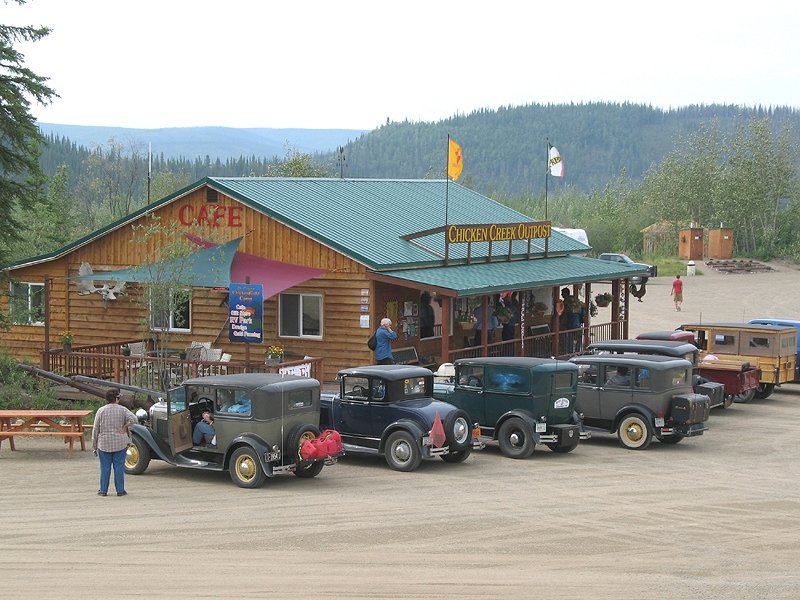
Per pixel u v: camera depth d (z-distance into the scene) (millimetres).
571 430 23016
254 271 30641
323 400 21969
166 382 28484
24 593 12680
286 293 31125
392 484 19562
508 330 36031
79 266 34094
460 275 31781
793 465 22219
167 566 13938
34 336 35125
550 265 38094
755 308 56938
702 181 113375
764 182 105125
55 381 29266
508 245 38312
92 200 93438
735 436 26062
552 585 13227
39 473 20422
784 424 27984
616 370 24375
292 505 17625
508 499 18328
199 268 30141
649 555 14828
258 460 18938
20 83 29516
